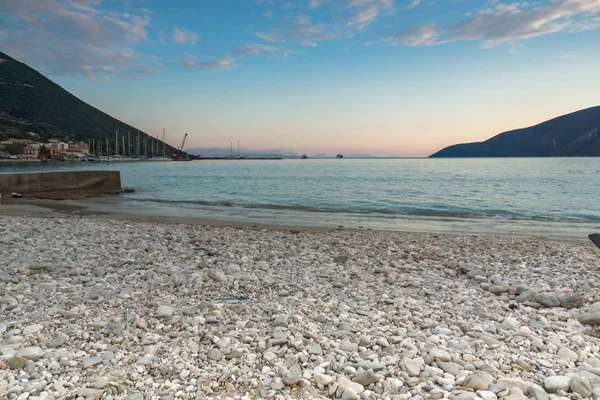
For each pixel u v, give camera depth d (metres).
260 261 9.41
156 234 13.08
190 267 8.68
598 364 4.33
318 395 3.67
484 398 3.53
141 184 45.72
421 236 14.08
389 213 21.67
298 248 11.28
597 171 78.75
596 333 5.23
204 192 34.53
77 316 5.49
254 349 4.63
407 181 50.59
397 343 4.88
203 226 15.62
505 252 11.29
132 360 4.26
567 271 8.98
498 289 7.25
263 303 6.38
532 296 6.82
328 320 5.65
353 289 7.31
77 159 186.75
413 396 3.64
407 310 6.12
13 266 8.14
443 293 7.16
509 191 35.91
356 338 4.95
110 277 7.62
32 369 3.95
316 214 20.95
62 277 7.58
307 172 83.56
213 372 4.05
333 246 11.73
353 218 19.62
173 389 3.68
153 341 4.79
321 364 4.22
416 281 7.88
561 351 4.60
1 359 4.13
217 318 5.60
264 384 3.84
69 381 3.77
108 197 28.86
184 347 4.62
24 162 157.62
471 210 23.17
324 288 7.32
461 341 4.86
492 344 4.84
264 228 15.58
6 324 5.15
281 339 4.75
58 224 14.80
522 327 5.38
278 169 107.25
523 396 3.54
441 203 26.59
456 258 10.34
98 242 11.27
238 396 3.62
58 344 4.59
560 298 6.59
